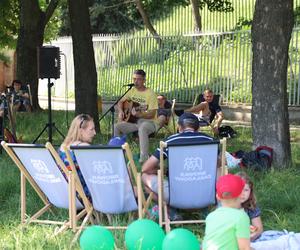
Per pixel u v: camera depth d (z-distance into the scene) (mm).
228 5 23328
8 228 6664
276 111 9594
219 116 14109
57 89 27281
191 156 6188
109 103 22422
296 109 17203
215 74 19391
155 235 5250
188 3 25344
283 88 9641
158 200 6371
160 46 21031
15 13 22297
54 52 11758
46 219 6945
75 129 6734
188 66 20125
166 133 13344
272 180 8508
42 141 13148
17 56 19891
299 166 9906
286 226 6480
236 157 9922
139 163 9727
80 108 14469
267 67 9594
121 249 5570
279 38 9508
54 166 6289
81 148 5977
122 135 11289
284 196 7535
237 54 18797
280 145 9578
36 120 15945
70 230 6410
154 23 32188
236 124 17234
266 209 7059
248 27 23906
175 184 6320
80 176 6445
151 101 11328
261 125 9688
